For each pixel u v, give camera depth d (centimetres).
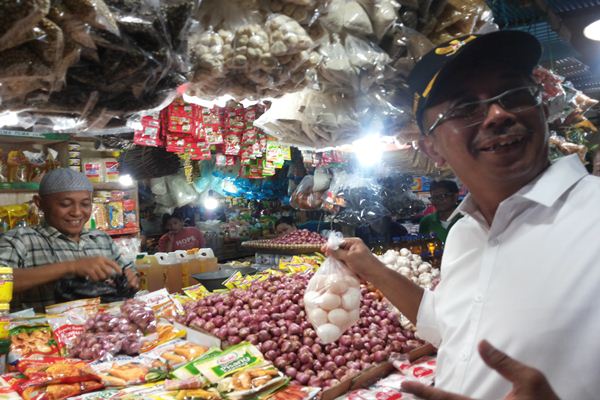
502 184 106
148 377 152
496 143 100
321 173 433
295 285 213
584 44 340
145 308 190
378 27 170
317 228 535
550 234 100
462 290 119
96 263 218
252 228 641
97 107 116
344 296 151
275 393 149
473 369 104
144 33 102
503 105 99
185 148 286
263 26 140
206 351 173
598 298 91
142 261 312
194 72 137
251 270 311
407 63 182
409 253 271
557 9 300
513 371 63
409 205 467
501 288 103
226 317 190
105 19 91
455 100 104
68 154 322
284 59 142
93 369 153
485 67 103
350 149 331
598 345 88
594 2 289
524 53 103
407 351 185
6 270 148
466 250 122
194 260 329
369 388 164
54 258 246
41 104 106
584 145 404
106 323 180
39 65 89
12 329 171
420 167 404
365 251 157
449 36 195
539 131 102
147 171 385
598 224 96
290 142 233
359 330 190
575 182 103
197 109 283
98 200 345
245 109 322
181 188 484
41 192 248
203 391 143
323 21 162
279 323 181
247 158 339
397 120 208
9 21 78
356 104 192
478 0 189
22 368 146
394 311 212
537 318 94
